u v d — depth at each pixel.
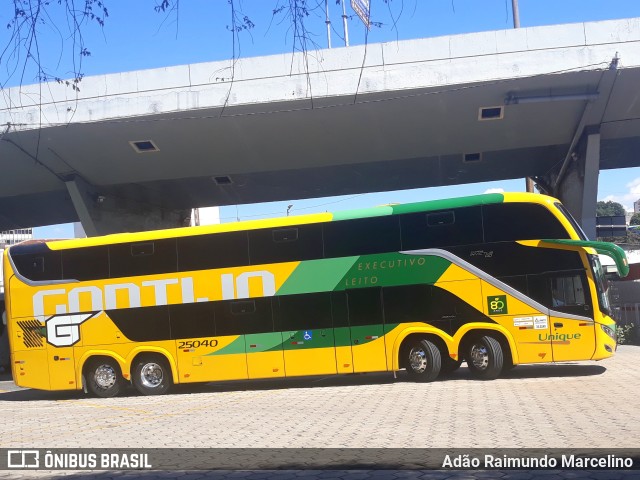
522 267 14.91
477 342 15.12
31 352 17.16
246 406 13.45
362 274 15.58
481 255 15.12
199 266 16.39
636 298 27.73
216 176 27.73
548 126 23.67
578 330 14.52
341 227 15.86
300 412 12.02
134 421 12.32
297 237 16.00
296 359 15.69
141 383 16.67
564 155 26.38
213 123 22.69
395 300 15.40
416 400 12.55
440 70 20.64
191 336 16.27
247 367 15.91
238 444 9.29
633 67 20.22
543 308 14.72
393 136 23.97
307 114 22.23
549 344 14.64
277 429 10.32
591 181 24.20
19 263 17.52
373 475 7.05
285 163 26.22
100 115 22.08
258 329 15.92
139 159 25.50
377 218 15.75
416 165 27.28
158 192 30.36
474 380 15.16
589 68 20.30
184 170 26.78
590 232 24.64
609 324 14.65
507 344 15.05
